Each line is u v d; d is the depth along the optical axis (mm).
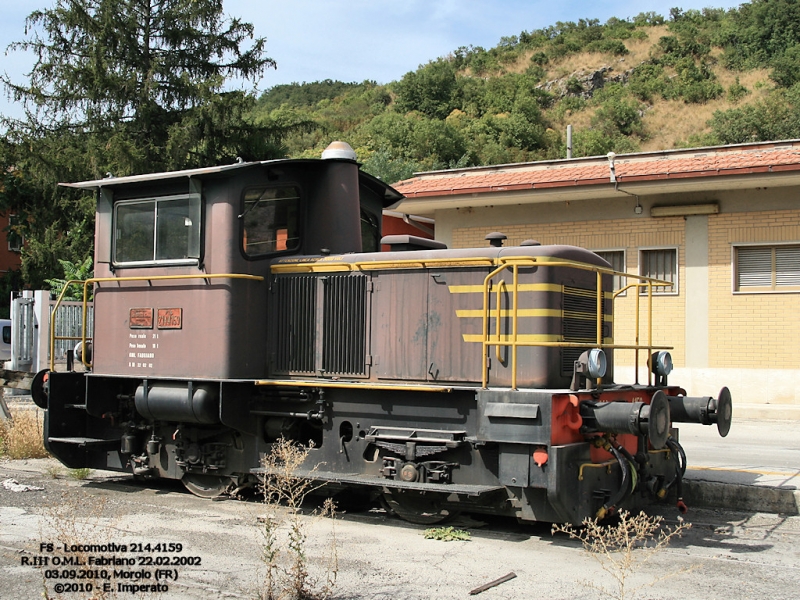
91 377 8234
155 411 7805
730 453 9648
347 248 8086
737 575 5281
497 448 6348
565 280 6758
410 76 64562
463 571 5273
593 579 5137
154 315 7969
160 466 8234
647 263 14516
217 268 7512
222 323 7445
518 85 64188
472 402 6512
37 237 25188
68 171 23453
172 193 7906
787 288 13391
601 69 66375
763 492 7336
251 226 7688
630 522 5363
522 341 6559
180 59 25578
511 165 16484
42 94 24172
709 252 13922
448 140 46625
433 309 6973
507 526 6727
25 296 14969
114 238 8375
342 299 7414
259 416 7660
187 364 7672
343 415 7191
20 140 23750
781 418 12641
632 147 49469
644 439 6582
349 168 8188
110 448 8617
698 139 46031
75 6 23641
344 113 68500
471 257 6812
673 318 14211
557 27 80000
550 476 5867
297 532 5184
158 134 24734
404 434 6781
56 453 8461
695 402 7051
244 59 26094
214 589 4812
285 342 7664
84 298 8711
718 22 70750
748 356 13617
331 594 4746
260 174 7777
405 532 6465
